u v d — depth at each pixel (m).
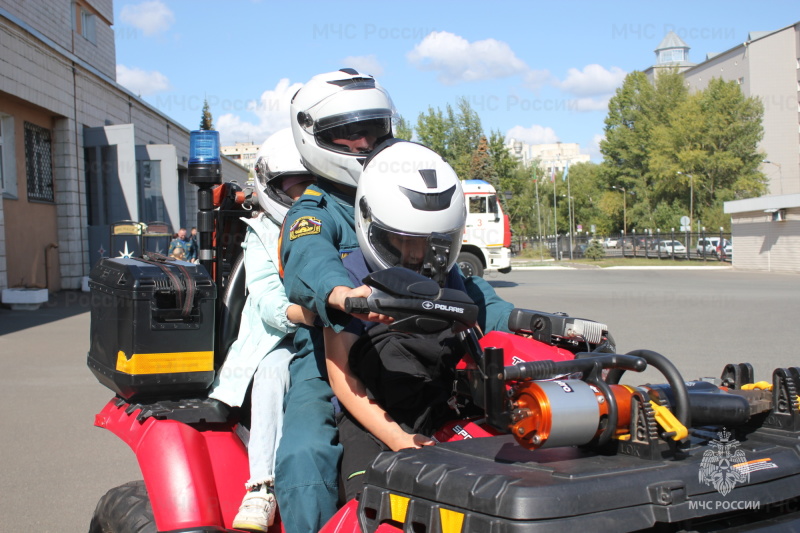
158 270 2.62
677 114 62.91
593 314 13.33
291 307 2.46
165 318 2.59
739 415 1.70
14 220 15.98
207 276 2.68
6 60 14.97
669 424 1.55
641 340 9.95
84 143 18.86
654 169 63.38
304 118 2.51
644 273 30.86
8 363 8.83
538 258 56.53
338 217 2.43
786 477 1.61
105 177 18.98
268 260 2.73
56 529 4.10
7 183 16.00
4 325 12.10
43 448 5.58
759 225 33.38
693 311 13.86
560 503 1.36
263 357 2.67
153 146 19.67
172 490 2.33
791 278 26.09
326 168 2.49
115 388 2.65
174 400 2.71
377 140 2.56
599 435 1.59
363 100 2.48
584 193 80.94
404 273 1.70
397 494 1.60
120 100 21.45
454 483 1.48
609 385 1.65
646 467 1.51
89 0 22.41
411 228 2.07
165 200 19.78
